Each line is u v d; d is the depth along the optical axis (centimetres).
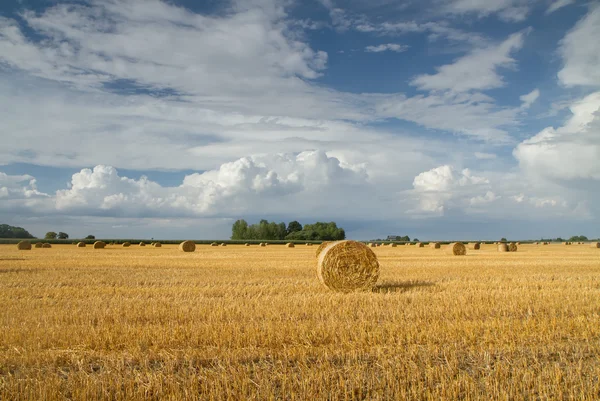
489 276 2202
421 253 5006
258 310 1274
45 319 1185
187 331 1025
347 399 684
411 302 1380
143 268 2736
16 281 2041
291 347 917
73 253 4756
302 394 688
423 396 687
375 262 1867
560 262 3219
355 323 1098
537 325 1073
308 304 1366
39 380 748
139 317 1206
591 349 902
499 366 781
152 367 826
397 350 891
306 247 7925
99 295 1622
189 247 5481
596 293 1543
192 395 679
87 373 803
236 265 2989
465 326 1039
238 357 855
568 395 692
